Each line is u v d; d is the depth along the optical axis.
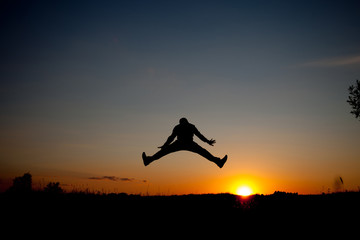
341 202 11.27
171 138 9.39
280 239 8.85
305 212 10.66
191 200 12.71
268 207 11.42
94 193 14.55
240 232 9.48
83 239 9.41
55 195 14.12
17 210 11.95
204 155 9.45
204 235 9.40
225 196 13.21
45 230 10.09
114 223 10.59
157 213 11.38
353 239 8.45
